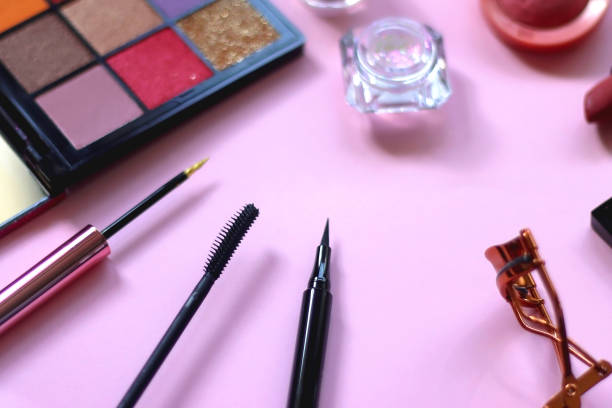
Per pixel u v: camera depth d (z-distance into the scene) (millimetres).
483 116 290
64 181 271
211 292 263
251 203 272
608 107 272
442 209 275
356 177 281
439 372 255
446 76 284
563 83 294
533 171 281
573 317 260
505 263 235
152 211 274
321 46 304
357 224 273
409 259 269
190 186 279
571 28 292
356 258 268
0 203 271
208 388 253
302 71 299
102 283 265
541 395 251
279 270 267
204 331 258
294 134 288
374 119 291
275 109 292
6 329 256
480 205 276
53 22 298
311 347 242
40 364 255
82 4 302
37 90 286
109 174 281
